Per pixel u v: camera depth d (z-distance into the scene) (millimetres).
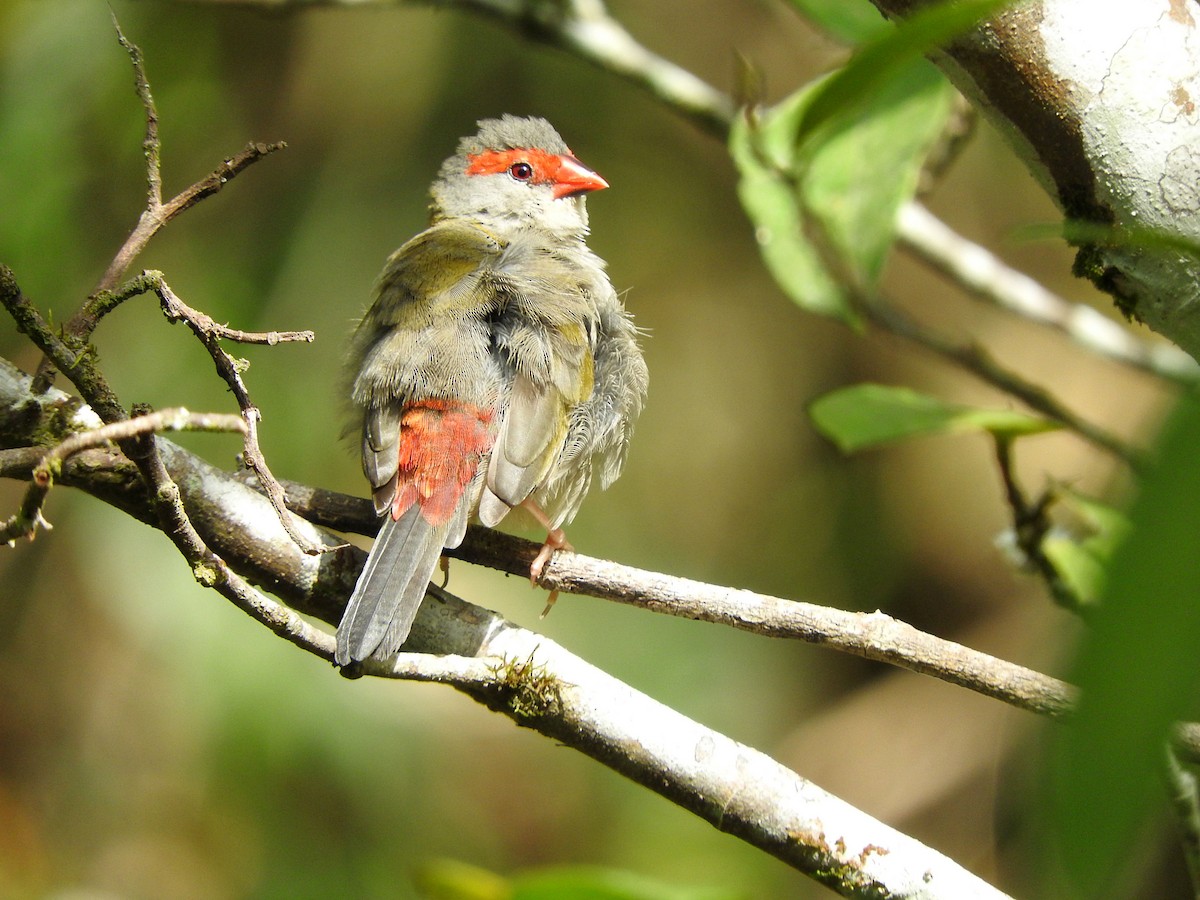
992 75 4371
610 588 5676
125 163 11422
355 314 11297
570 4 8945
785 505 13875
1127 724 1637
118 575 10484
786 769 5109
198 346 10898
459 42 12016
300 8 8602
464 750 12344
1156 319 4477
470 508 6207
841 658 14203
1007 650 13695
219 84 11664
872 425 7137
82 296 11148
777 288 13812
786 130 7293
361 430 6980
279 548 5699
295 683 10445
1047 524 6891
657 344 13578
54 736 10742
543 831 12281
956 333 14508
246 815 10438
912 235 8977
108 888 10375
